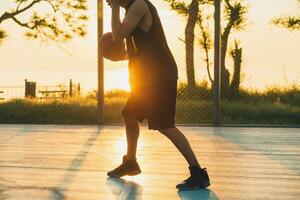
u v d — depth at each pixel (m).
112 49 3.56
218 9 7.68
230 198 3.16
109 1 3.38
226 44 17.20
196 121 9.93
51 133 6.92
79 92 15.66
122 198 3.15
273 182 3.64
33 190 3.37
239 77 15.17
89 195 3.23
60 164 4.37
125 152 5.09
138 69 3.41
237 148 5.35
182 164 4.36
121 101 11.73
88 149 5.31
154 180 3.70
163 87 3.37
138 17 3.32
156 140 6.08
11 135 6.66
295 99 12.41
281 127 7.73
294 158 4.70
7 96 14.64
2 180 3.70
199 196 3.21
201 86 13.05
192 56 13.47
